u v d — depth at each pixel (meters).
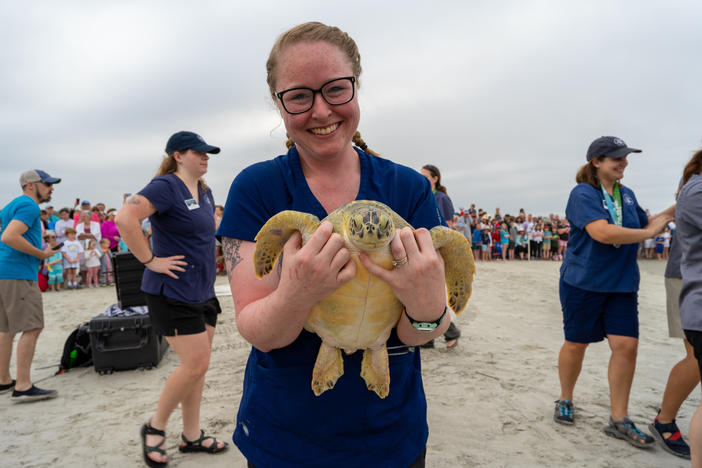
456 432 3.61
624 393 3.52
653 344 6.19
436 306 1.24
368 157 1.55
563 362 3.77
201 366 3.05
